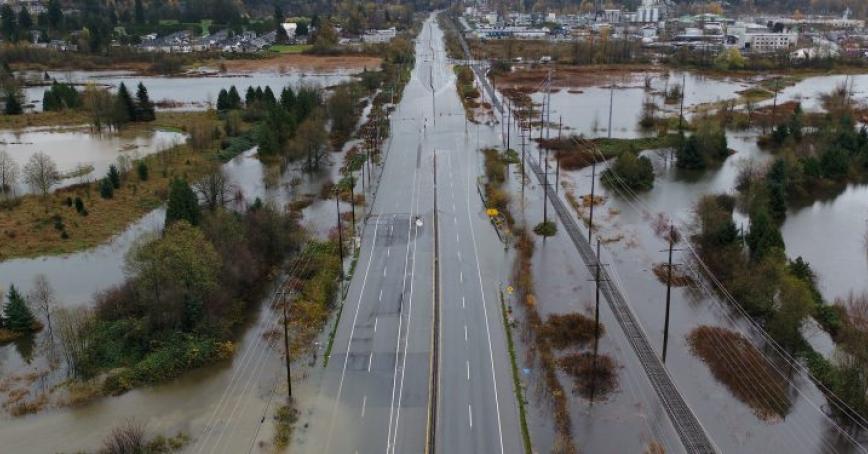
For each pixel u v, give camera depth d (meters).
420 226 141.12
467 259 126.12
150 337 96.19
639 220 145.88
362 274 120.44
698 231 136.88
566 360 94.62
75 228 142.00
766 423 82.50
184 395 87.94
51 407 85.62
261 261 118.44
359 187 166.00
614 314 106.38
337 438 79.81
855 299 108.88
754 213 133.25
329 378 91.06
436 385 88.94
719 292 112.44
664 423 82.25
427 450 76.88
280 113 197.75
